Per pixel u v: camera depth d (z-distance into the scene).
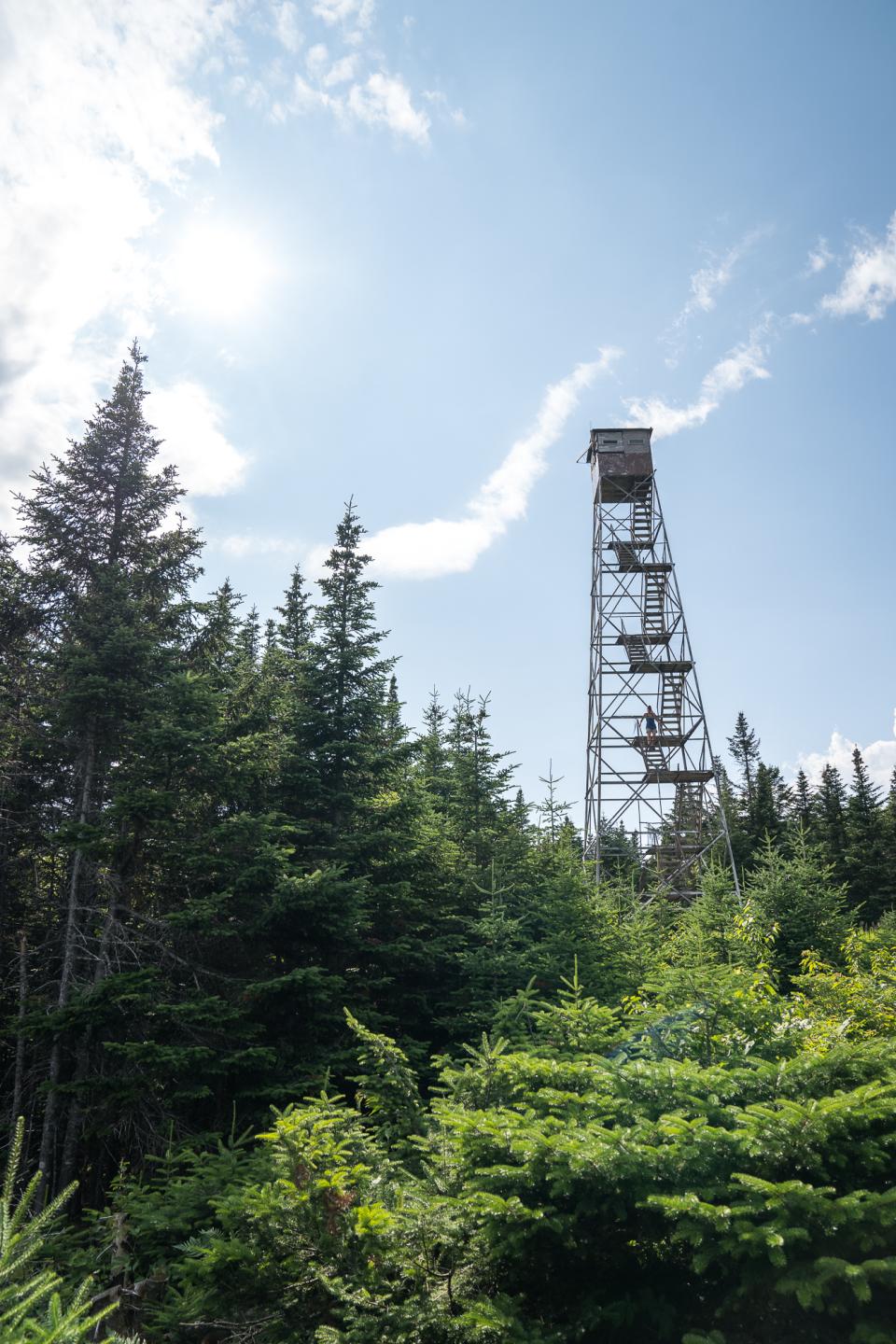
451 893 20.42
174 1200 8.38
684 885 29.78
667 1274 5.75
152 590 19.19
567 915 17.41
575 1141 5.36
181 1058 12.72
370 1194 6.77
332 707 20.00
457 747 31.47
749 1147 5.13
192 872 15.88
